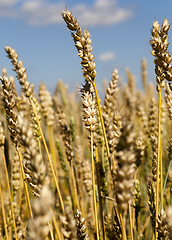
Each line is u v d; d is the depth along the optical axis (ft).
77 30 2.16
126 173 1.77
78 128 5.32
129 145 1.77
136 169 2.39
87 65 2.15
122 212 1.81
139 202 2.36
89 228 2.91
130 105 5.31
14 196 2.77
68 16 2.15
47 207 1.39
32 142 1.76
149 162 3.19
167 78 2.17
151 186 2.35
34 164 1.75
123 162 1.77
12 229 2.67
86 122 2.19
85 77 2.25
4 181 3.41
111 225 2.71
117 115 2.15
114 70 2.65
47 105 3.46
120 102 6.38
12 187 2.75
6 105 2.27
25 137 1.76
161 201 2.29
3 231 2.85
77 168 3.31
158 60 2.17
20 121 1.77
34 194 2.04
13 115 2.28
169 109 2.43
